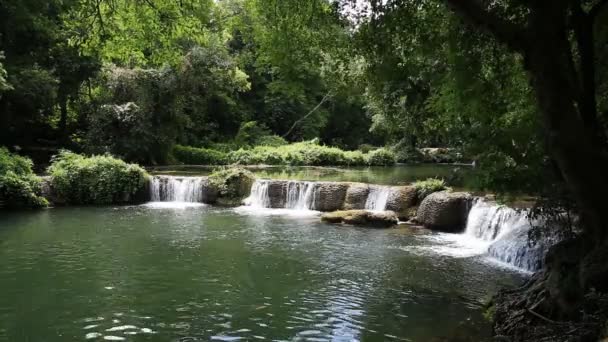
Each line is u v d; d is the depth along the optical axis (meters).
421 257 12.65
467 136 8.07
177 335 7.68
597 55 7.47
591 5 7.44
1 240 13.96
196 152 33.62
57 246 13.35
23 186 19.41
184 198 22.48
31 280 10.36
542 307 7.02
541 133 6.85
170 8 10.98
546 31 5.55
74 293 9.58
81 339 7.51
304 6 8.66
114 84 29.89
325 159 35.16
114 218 17.83
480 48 8.38
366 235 15.37
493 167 7.43
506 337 6.97
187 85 31.97
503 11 7.36
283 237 14.93
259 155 34.53
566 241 7.39
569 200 6.97
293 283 10.36
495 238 14.41
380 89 10.25
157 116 31.16
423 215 17.00
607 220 5.81
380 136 49.94
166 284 10.20
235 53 36.81
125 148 29.11
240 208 20.98
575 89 6.19
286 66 9.20
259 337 7.62
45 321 8.20
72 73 28.02
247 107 44.88
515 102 8.63
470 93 8.29
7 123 26.97
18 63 25.64
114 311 8.68
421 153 38.09
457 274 11.13
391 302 9.23
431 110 10.13
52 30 26.36
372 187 19.55
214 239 14.52
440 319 8.37
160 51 11.59
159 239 14.41
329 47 8.91
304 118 47.03
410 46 8.75
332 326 8.09
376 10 8.35
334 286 10.20
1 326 7.98
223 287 10.06
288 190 21.17
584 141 5.54
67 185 20.83
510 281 10.57
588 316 5.78
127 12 10.92
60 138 30.52
